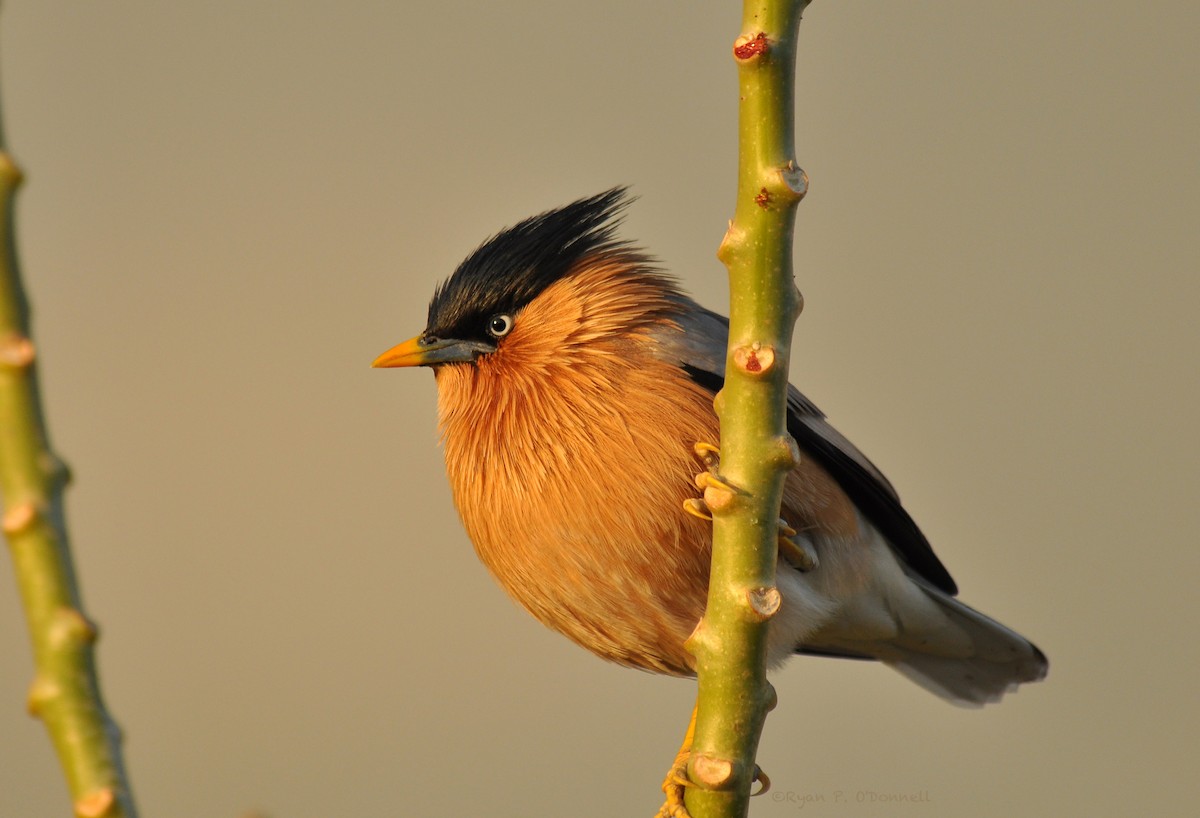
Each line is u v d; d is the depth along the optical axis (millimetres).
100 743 3262
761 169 4570
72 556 3307
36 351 3268
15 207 3240
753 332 4574
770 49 4570
